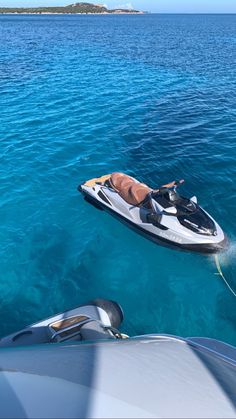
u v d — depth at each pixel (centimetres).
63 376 232
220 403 223
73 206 1015
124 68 3072
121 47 4541
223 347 429
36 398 204
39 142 1455
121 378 230
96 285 758
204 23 13812
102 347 302
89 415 187
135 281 764
